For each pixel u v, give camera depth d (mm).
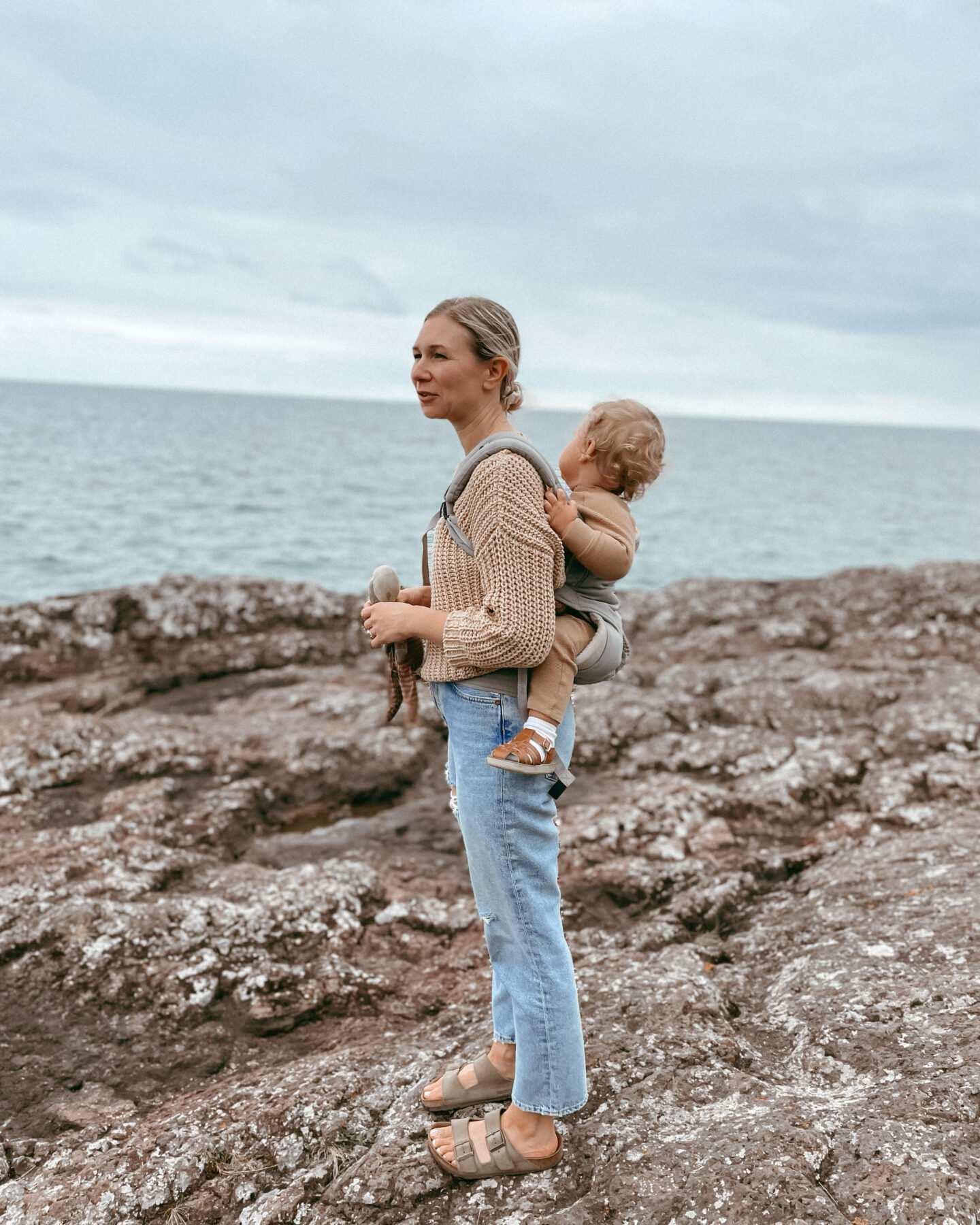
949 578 7695
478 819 1729
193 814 4203
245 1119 2273
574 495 1835
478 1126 1900
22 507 27562
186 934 3156
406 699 2113
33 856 3666
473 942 3277
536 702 1683
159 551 22328
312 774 4801
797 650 6711
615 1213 1704
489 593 1604
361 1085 2369
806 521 35938
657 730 5117
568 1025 1786
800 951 2885
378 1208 1852
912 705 5125
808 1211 1610
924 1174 1680
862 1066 2152
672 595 8070
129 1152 2168
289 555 22984
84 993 2914
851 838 3863
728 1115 1944
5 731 4859
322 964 3080
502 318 1673
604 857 3814
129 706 6098
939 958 2553
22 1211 2016
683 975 2613
